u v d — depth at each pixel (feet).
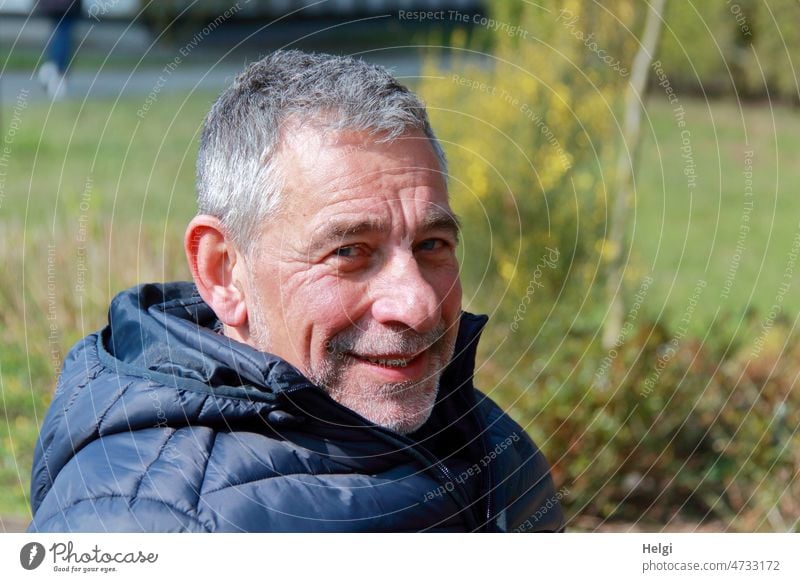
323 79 3.84
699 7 25.29
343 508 3.74
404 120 3.87
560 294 10.90
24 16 31.37
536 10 12.90
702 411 10.03
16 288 10.64
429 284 3.90
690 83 27.76
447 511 4.08
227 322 4.09
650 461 9.83
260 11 27.02
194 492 3.55
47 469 3.90
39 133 21.61
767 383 9.95
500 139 12.34
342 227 3.72
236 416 3.69
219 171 4.01
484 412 4.89
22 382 10.25
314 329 3.84
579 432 9.76
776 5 24.75
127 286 10.87
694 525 9.36
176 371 3.79
